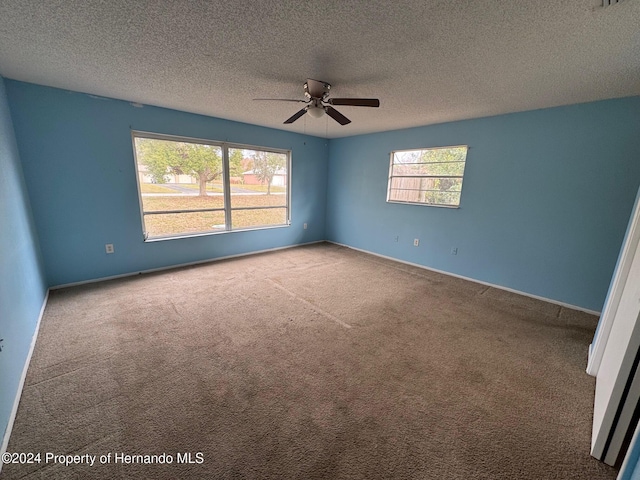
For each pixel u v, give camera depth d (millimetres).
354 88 2568
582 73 2084
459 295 3299
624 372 1222
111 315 2570
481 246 3691
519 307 3006
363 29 1610
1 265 1684
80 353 2010
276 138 4789
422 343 2281
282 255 4879
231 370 1887
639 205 1697
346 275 3910
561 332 2504
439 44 1756
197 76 2400
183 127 3703
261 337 2303
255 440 1382
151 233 3803
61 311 2611
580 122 2809
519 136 3217
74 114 2961
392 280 3758
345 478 1213
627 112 2561
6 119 2395
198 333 2326
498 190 3451
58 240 3066
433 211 4148
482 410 1614
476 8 1378
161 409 1547
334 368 1942
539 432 1480
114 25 1614
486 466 1289
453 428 1488
